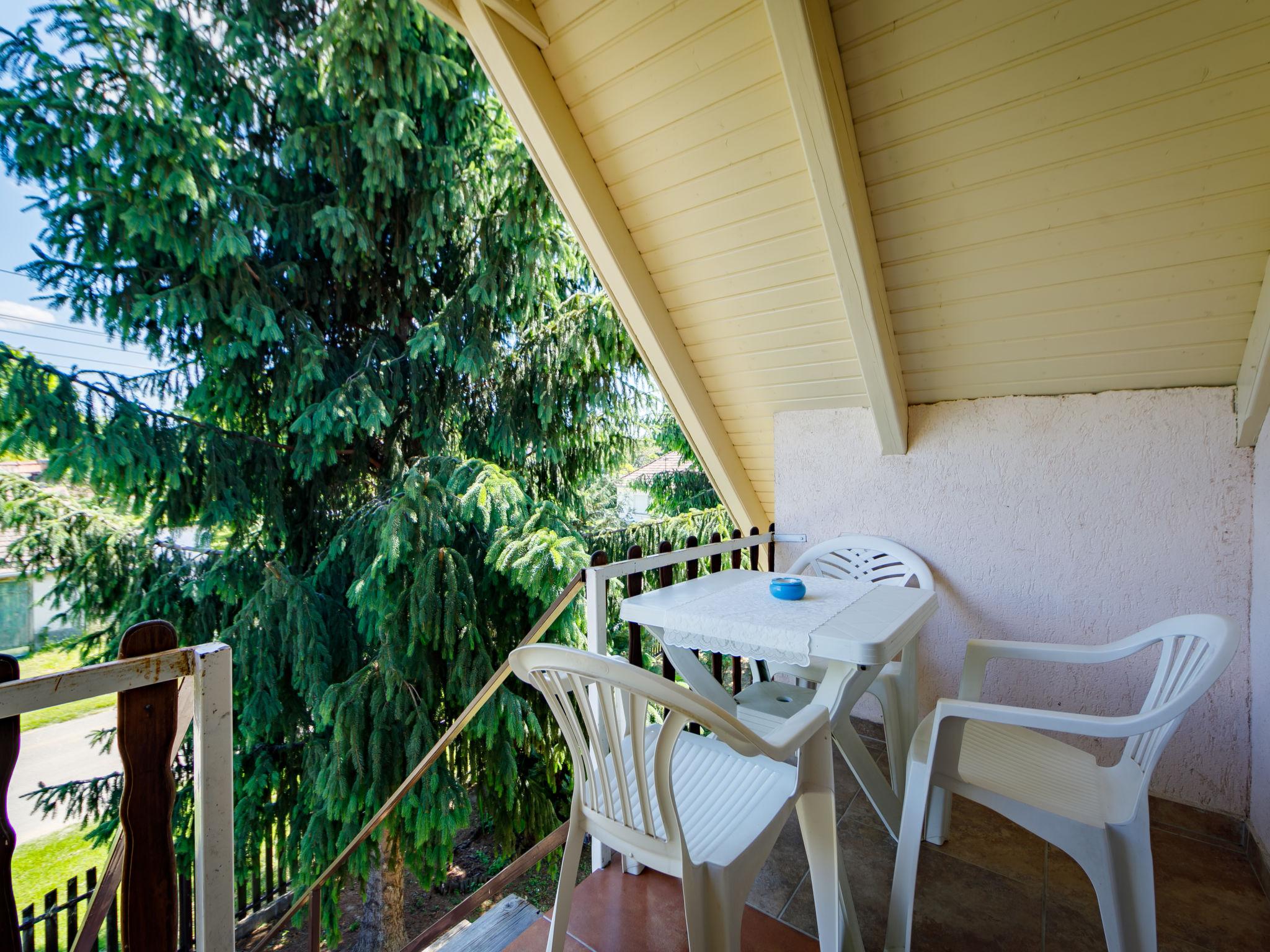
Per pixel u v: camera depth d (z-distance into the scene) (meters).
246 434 3.98
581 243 2.36
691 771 1.35
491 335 4.49
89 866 4.49
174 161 3.13
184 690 1.14
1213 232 1.61
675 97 1.84
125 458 3.20
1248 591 1.92
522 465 4.95
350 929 4.80
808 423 2.78
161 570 3.71
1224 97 1.37
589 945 1.44
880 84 1.61
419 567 3.54
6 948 0.76
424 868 3.69
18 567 3.22
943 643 2.49
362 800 3.38
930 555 2.51
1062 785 1.38
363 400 3.87
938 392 2.43
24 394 2.95
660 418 5.61
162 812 0.85
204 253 3.33
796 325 2.35
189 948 3.46
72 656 3.53
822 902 1.19
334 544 3.91
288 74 3.71
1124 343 1.97
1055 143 1.57
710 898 1.04
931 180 1.75
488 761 3.68
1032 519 2.29
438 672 3.82
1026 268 1.88
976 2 1.40
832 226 1.83
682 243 2.26
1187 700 1.12
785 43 1.49
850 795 2.10
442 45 3.76
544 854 1.84
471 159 4.30
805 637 1.41
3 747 0.73
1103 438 2.15
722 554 2.61
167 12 3.38
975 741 1.59
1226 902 1.59
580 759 1.18
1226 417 1.95
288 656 3.66
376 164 3.81
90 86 3.04
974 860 1.75
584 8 1.76
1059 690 2.27
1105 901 1.18
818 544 2.76
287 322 3.89
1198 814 1.99
